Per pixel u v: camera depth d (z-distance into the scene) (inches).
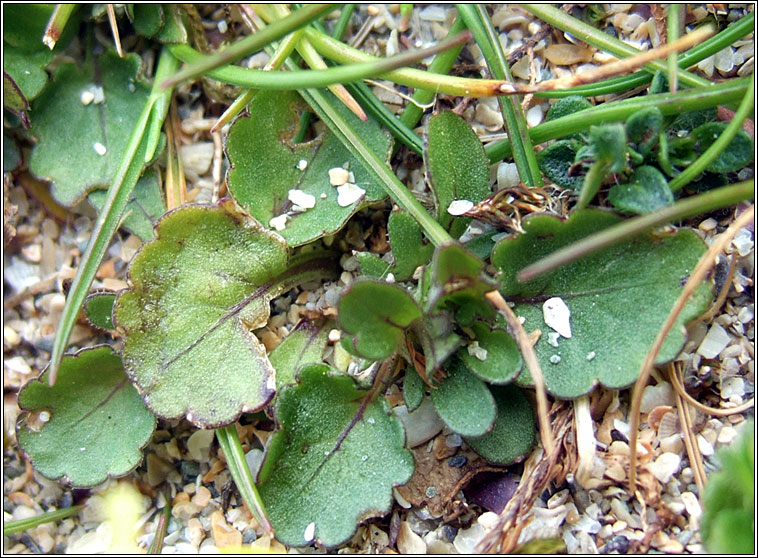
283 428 2.3
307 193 2.5
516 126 2.3
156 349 2.4
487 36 2.4
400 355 2.3
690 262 2.1
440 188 2.3
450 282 2.1
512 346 2.1
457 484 2.4
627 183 2.2
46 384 2.5
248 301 2.5
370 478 2.3
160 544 2.5
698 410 2.3
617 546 2.2
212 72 2.4
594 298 2.2
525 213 2.3
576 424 2.2
